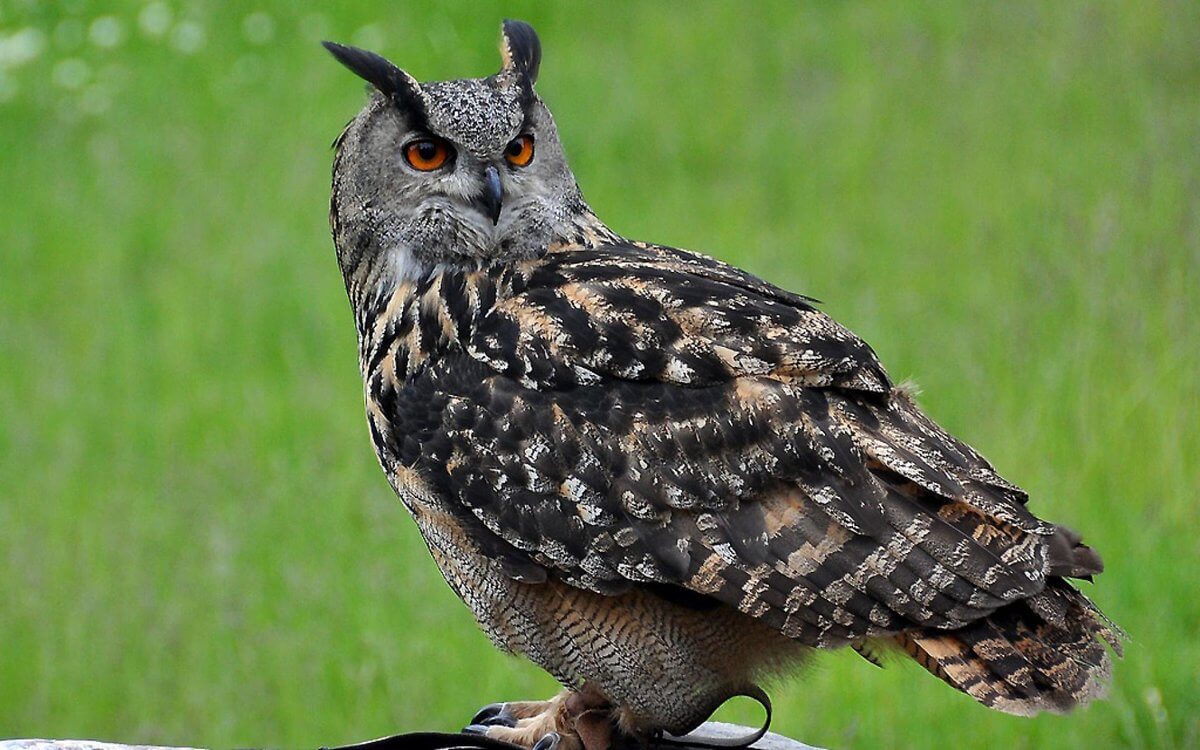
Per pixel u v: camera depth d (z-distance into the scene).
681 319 7.10
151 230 19.89
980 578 6.61
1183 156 16.83
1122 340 13.16
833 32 24.09
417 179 7.75
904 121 20.52
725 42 24.05
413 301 7.65
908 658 7.29
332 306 17.78
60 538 13.57
